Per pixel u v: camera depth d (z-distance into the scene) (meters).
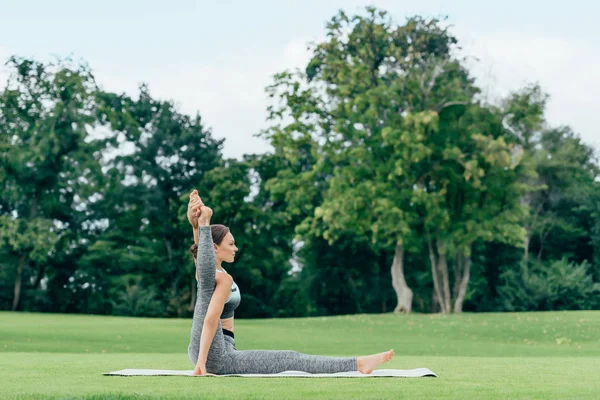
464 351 23.09
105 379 5.95
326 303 60.28
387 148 43.53
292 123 44.81
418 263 57.28
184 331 26.83
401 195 42.34
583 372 7.57
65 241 56.50
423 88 44.03
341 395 4.72
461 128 44.09
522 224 58.22
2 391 5.00
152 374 6.38
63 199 58.91
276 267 59.59
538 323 31.67
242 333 27.78
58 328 26.89
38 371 7.17
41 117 56.12
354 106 44.06
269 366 6.23
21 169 54.84
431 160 43.47
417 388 5.24
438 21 45.12
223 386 5.29
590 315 34.88
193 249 6.62
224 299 6.26
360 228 43.72
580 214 61.56
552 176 60.09
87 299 57.81
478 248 53.81
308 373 6.23
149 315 55.50
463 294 45.94
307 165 60.31
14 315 39.00
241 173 57.28
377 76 45.91
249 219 57.56
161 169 61.12
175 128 63.22
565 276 55.16
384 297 58.84
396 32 45.25
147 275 58.31
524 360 11.83
